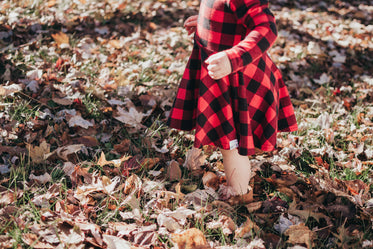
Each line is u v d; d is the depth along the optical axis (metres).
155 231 1.98
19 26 4.14
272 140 2.04
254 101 2.00
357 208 2.21
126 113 2.96
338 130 3.04
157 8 5.21
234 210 2.17
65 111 2.92
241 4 1.79
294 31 5.04
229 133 1.96
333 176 2.53
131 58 3.89
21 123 2.75
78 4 5.02
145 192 2.28
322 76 3.94
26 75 3.27
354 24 5.42
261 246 1.92
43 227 1.91
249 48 1.71
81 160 2.54
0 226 1.90
